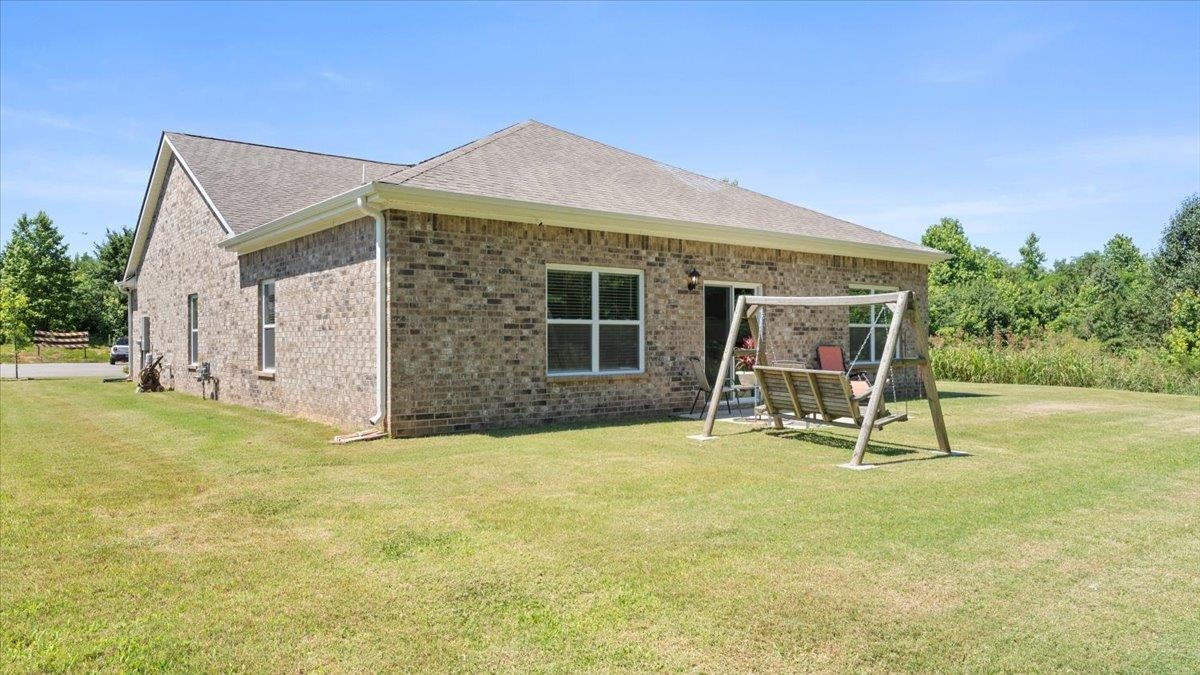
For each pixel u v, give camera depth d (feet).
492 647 10.49
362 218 32.45
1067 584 12.67
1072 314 114.83
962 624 11.03
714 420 33.04
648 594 12.31
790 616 11.36
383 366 30.60
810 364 46.42
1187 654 10.02
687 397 40.47
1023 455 25.71
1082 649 10.19
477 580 13.08
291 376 39.47
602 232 36.96
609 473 22.48
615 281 38.04
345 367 33.88
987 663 9.81
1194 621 11.10
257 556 14.67
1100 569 13.42
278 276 40.96
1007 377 64.54
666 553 14.42
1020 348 73.00
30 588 13.00
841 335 48.32
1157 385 57.26
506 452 26.55
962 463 24.11
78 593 12.76
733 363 43.11
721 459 24.95
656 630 10.94
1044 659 9.91
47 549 15.23
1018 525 16.30
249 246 43.27
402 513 17.76
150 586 13.07
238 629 11.19
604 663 9.96
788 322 45.32
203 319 53.31
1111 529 15.98
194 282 55.16
